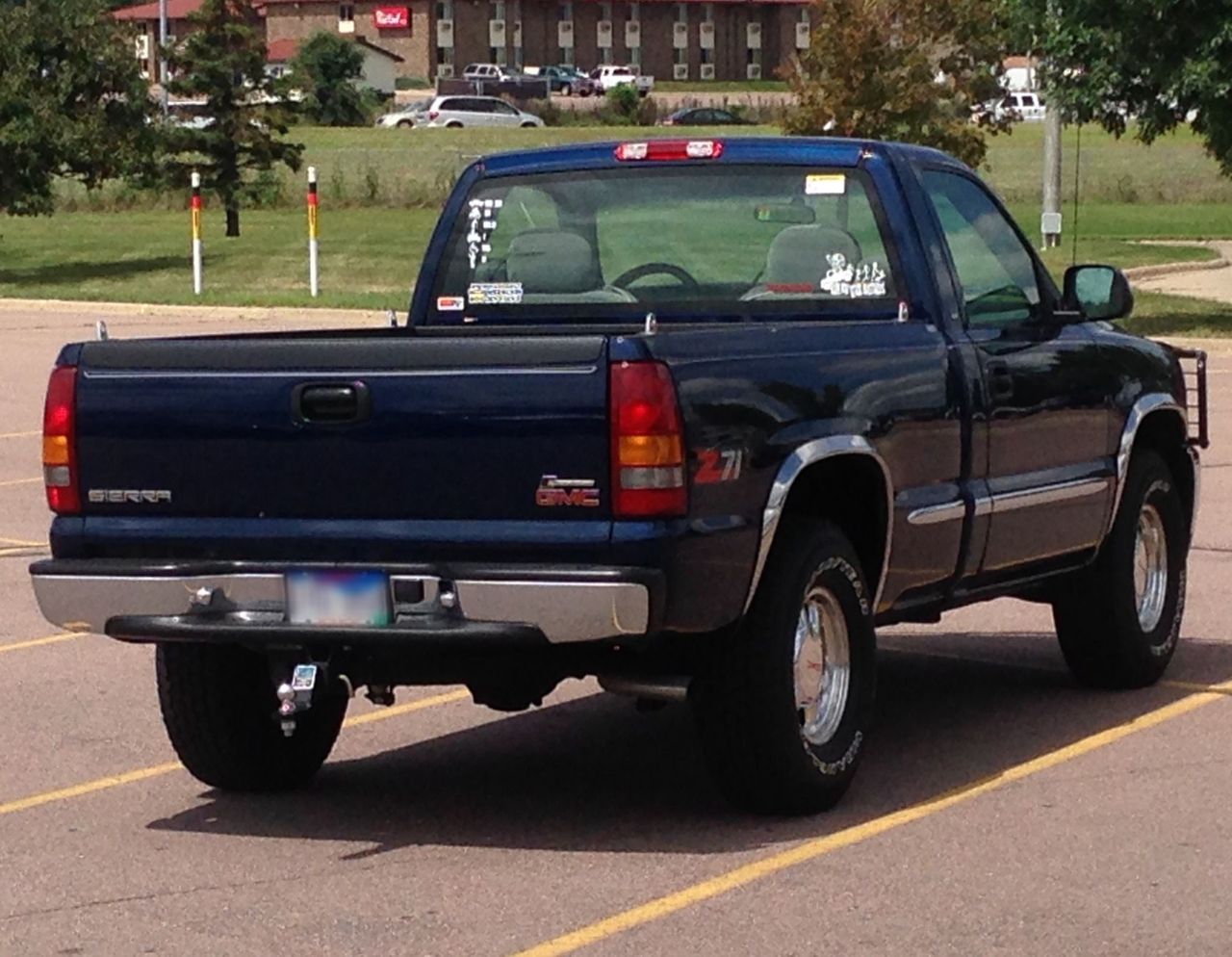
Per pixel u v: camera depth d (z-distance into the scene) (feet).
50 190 132.46
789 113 122.31
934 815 25.32
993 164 234.17
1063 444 29.81
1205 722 30.09
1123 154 261.85
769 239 28.50
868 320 27.81
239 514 23.99
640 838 24.61
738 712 24.25
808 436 24.45
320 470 23.54
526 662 24.29
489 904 22.12
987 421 27.91
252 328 97.25
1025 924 21.16
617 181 29.25
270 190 156.56
